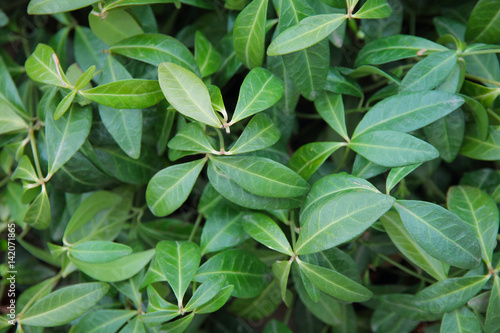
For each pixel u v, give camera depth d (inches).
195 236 14.8
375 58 13.8
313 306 15.0
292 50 12.6
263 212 13.8
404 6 15.6
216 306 12.9
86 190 14.5
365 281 15.5
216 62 14.1
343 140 15.0
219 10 15.1
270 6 14.3
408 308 13.7
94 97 12.8
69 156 13.3
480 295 13.4
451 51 13.3
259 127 12.9
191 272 13.1
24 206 15.2
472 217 13.3
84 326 13.9
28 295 14.8
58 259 15.2
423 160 12.4
